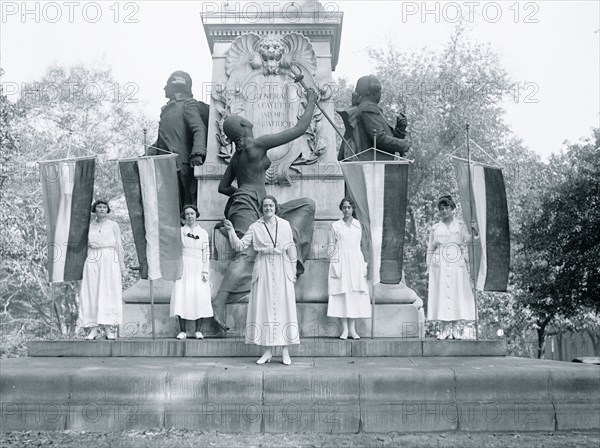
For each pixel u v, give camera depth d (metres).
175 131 12.64
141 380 8.16
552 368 8.52
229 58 12.80
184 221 12.02
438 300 11.23
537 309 24.20
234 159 11.89
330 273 11.07
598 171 22.64
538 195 26.42
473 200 11.16
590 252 22.52
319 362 9.47
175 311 10.98
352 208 11.23
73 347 10.46
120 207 29.55
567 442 7.33
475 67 28.28
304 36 12.73
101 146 28.88
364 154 12.63
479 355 10.44
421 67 28.73
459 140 27.45
